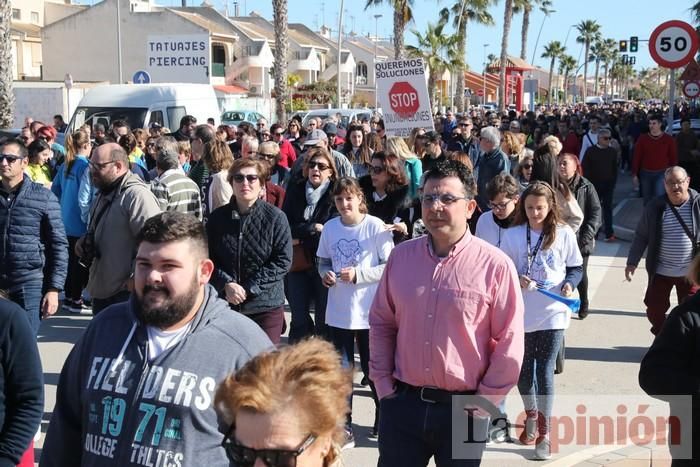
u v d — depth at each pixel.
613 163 14.73
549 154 7.73
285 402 1.95
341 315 5.97
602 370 7.66
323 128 16.20
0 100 16.77
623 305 10.28
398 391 4.00
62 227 6.44
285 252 5.83
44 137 12.83
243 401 1.96
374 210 7.22
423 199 3.90
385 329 4.10
